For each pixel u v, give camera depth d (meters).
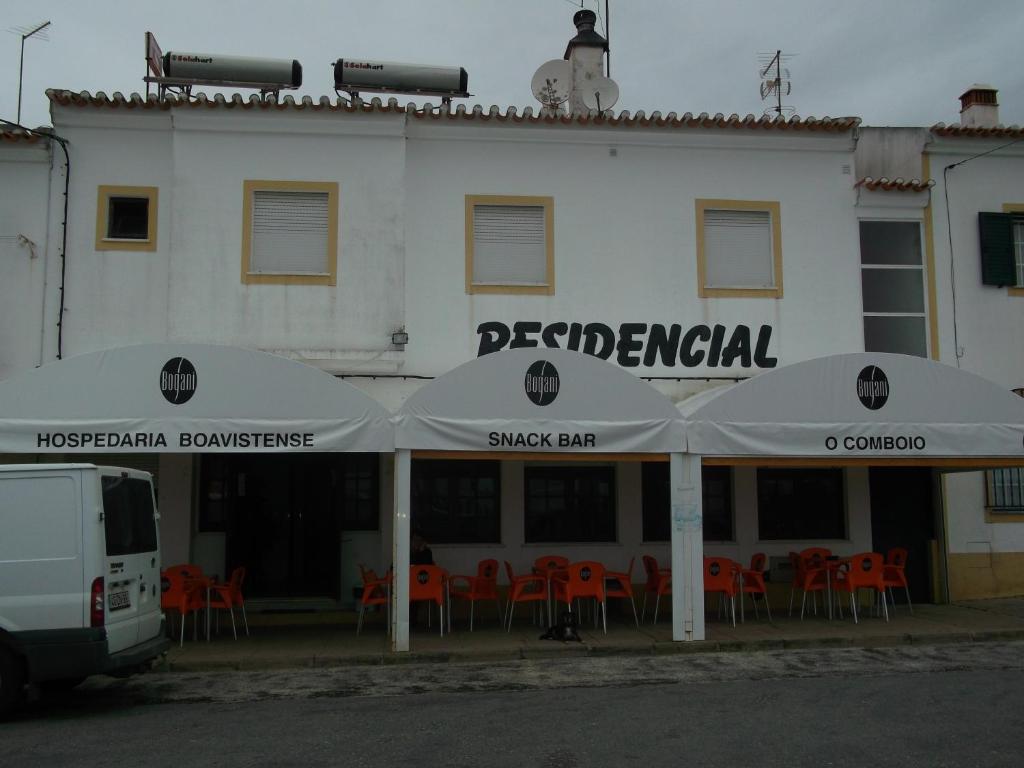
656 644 11.47
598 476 14.53
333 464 14.10
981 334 15.00
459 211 14.02
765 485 14.74
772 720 7.95
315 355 13.06
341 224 13.38
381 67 14.33
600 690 9.34
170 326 12.99
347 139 13.54
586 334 14.04
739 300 14.37
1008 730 7.57
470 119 14.06
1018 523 15.02
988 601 14.79
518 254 14.16
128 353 10.90
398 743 7.32
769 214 14.62
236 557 13.80
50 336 13.24
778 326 14.40
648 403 11.66
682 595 11.71
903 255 15.05
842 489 14.85
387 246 13.41
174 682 10.04
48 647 8.18
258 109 13.36
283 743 7.36
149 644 9.08
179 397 10.91
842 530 14.81
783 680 9.75
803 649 11.64
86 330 13.30
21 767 6.72
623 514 14.29
